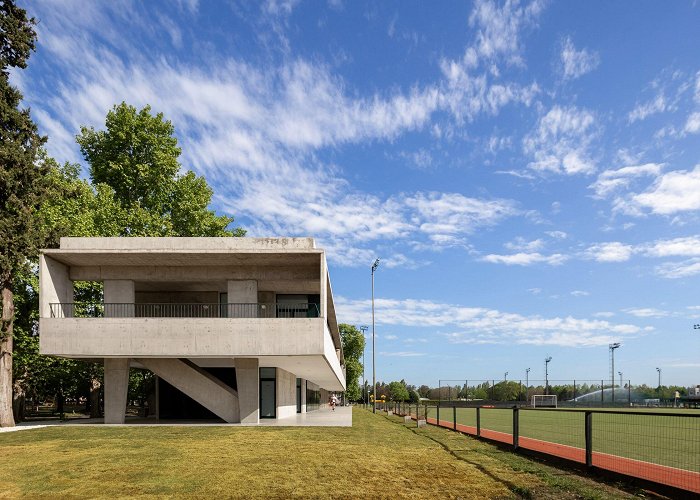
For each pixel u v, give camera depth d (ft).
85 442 53.47
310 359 80.53
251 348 73.61
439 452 46.62
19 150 78.48
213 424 78.54
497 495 28.48
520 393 223.30
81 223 106.32
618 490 28.53
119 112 128.47
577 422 92.02
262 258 79.66
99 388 124.67
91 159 132.05
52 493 29.76
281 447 49.70
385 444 53.11
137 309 97.40
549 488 29.55
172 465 38.86
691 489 26.23
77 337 73.67
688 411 136.87
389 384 359.05
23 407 106.52
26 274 93.09
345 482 32.32
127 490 30.32
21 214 77.41
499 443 51.55
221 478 33.73
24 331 101.35
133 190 129.59
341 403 297.12
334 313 119.55
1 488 31.17
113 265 83.10
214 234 134.62
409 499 27.73
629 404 201.05
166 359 81.71
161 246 79.87
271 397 98.94
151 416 114.93
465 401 219.82
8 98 80.48
